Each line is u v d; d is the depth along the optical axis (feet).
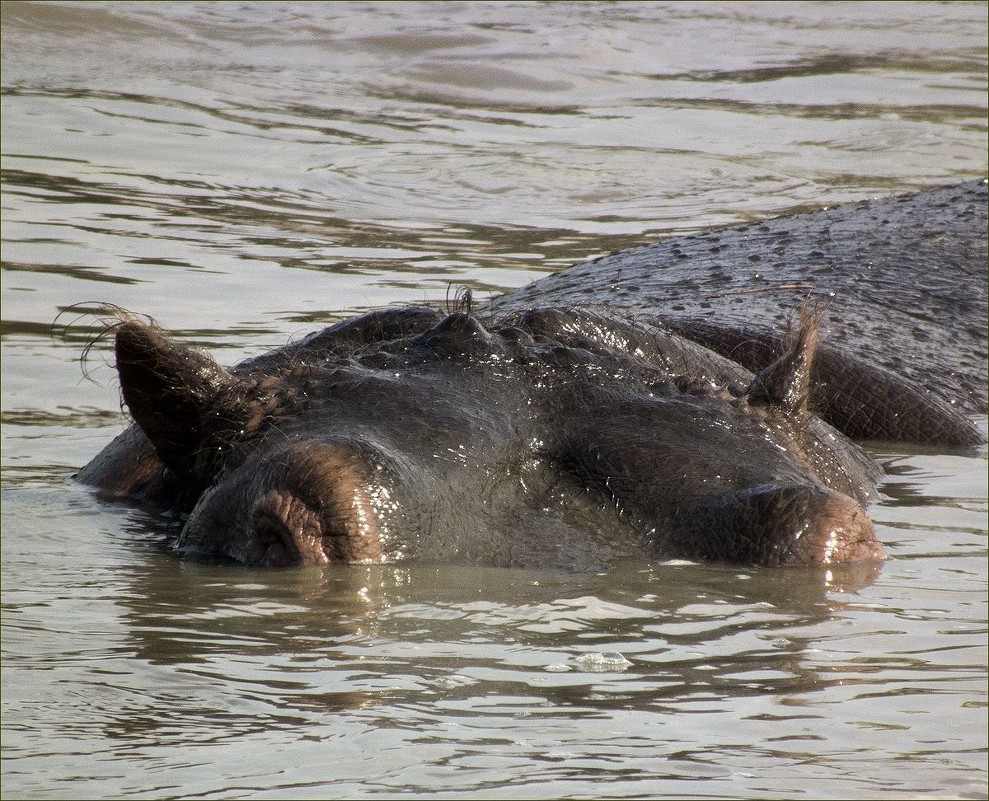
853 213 155.84
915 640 57.21
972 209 153.79
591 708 48.16
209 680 50.03
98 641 54.65
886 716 47.98
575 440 75.05
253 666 51.78
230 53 266.16
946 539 76.59
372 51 273.75
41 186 180.34
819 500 71.10
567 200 187.01
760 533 70.08
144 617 58.29
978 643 56.80
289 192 185.57
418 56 271.49
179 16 286.25
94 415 109.09
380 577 64.44
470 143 215.31
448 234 169.27
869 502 84.94
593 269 141.59
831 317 122.21
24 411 109.50
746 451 76.13
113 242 159.33
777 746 45.06
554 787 41.52
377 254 158.81
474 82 256.52
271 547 68.03
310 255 157.58
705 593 63.98
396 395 74.54
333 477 66.80
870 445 106.42
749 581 66.39
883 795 41.39
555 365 79.20
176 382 75.97
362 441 68.74
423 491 68.33
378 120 226.99
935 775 42.86
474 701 48.52
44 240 158.40
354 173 195.93
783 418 81.30
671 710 48.21
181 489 79.97
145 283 143.64
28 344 125.59
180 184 186.09
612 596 62.80
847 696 49.96
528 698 49.03
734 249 143.95
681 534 71.15
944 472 96.58
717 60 284.00
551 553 68.54
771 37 307.99
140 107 222.69
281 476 67.62
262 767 42.45
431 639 55.57
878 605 62.59
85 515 81.51
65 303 136.98
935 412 108.99
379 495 67.00
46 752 43.39
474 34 287.07
